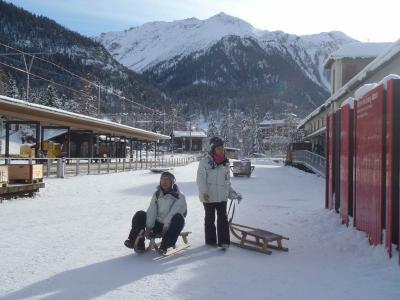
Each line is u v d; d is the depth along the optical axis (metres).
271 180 28.77
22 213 10.84
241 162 31.95
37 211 11.29
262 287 5.11
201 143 122.31
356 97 8.19
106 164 32.69
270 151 116.06
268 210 12.53
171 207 6.64
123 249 6.98
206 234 7.33
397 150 5.98
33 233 8.21
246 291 4.96
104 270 5.75
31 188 14.16
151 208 6.68
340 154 9.91
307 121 54.56
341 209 9.44
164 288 5.04
